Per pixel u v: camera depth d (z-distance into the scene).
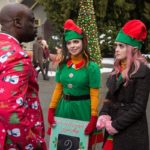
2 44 2.48
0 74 2.38
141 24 3.71
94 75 4.43
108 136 3.83
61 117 4.56
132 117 3.56
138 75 3.57
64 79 4.54
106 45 22.78
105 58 24.23
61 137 4.53
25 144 2.44
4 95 2.33
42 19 30.53
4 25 2.59
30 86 2.54
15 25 2.59
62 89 4.66
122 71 3.68
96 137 4.57
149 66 3.80
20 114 2.34
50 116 4.60
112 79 3.76
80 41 4.46
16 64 2.38
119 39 3.70
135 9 22.73
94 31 10.88
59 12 22.86
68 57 4.59
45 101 10.67
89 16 10.92
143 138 3.62
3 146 2.42
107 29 22.41
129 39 3.66
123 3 21.89
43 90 12.99
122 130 3.64
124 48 3.67
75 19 22.45
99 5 21.52
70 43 4.48
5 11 2.59
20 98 2.35
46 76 16.33
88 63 4.46
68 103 4.53
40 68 16.19
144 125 3.65
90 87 4.46
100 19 22.30
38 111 2.60
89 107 4.50
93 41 10.68
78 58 4.50
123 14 22.34
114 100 3.75
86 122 4.44
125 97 3.64
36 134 2.57
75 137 4.47
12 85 2.35
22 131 2.38
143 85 3.56
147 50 20.78
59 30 23.55
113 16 22.36
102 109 3.84
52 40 26.88
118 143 3.66
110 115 3.79
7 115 2.32
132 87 3.60
